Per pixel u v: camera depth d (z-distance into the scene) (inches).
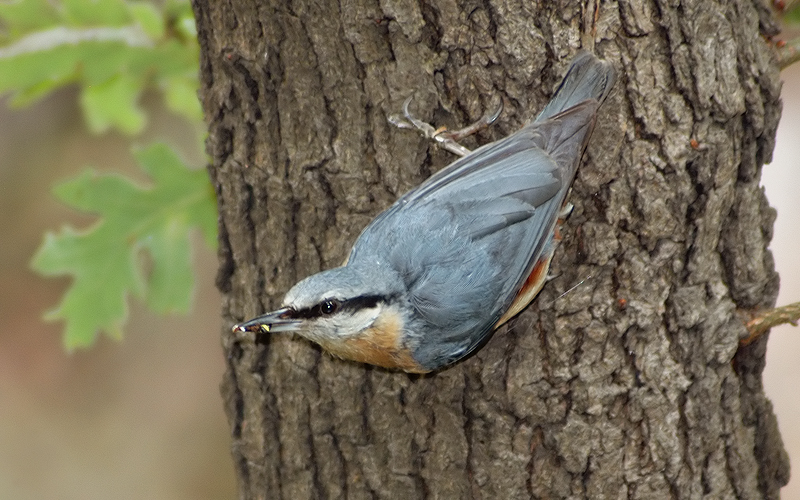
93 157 684.1
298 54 315.9
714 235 312.2
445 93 316.8
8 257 687.7
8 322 682.8
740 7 306.2
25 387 673.6
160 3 491.5
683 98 302.8
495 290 318.7
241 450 356.8
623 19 301.6
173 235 411.8
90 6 404.8
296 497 347.3
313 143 322.0
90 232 404.8
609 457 318.3
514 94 315.0
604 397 315.9
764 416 337.7
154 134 659.4
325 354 337.7
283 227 332.8
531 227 315.3
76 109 686.5
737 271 317.7
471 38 309.1
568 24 305.4
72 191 402.9
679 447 318.7
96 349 681.0
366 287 313.4
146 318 680.4
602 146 311.0
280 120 323.9
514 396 322.7
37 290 691.4
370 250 321.1
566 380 318.7
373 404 336.2
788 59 318.3
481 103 316.5
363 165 323.0
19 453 650.8
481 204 322.7
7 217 687.1
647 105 304.2
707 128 303.9
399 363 323.0
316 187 326.0
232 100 328.5
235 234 341.1
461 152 323.0
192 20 411.8
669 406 316.2
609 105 308.0
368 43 311.4
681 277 313.4
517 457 323.6
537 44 307.9
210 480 647.1
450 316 318.0
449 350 321.1
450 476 331.3
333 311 310.3
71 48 406.6
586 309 315.9
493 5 305.6
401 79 313.7
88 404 671.1
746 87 306.3
